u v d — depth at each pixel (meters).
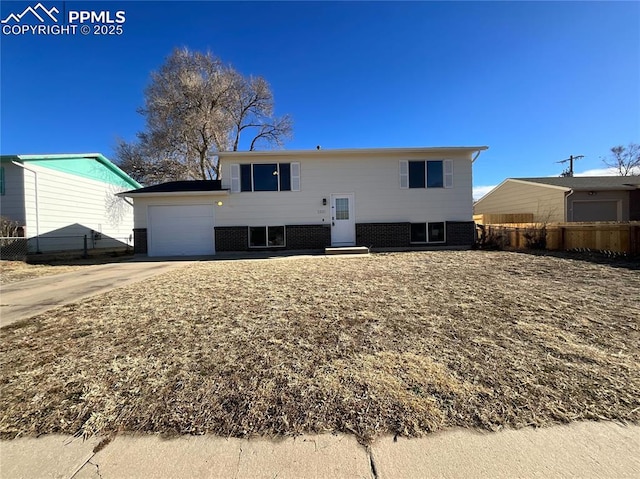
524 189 19.75
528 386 2.44
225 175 13.38
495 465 1.75
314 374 2.67
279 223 13.44
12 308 5.04
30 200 12.82
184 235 13.46
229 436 2.01
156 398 2.40
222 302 4.98
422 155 13.45
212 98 23.25
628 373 2.59
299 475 1.73
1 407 2.33
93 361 3.01
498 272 6.91
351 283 6.13
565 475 1.68
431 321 3.84
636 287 5.22
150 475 1.74
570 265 7.43
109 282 7.34
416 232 13.53
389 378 2.59
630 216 16.89
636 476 1.66
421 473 1.72
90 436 2.04
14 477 1.74
